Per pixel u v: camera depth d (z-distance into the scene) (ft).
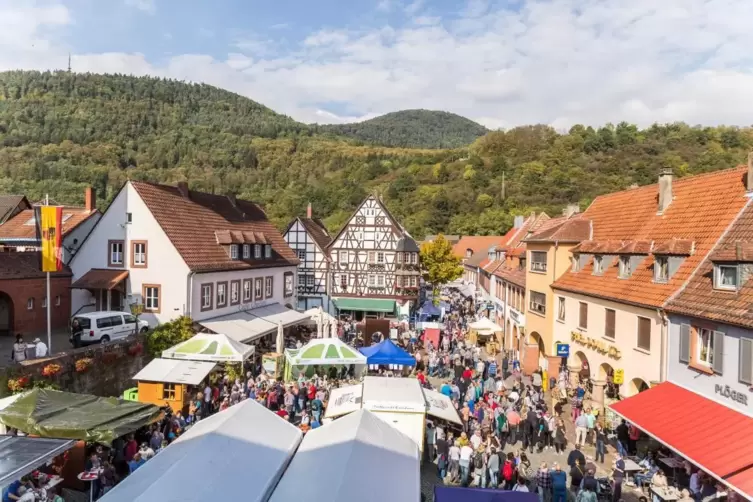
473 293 201.36
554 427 62.90
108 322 82.99
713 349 53.52
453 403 67.46
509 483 50.08
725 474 41.04
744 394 48.60
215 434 39.37
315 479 35.06
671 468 52.75
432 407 58.03
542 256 99.55
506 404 70.59
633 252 73.56
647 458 54.85
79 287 93.04
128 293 96.63
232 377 79.00
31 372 61.87
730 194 68.39
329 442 41.11
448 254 210.59
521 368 104.17
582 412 65.41
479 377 90.27
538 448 61.98
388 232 165.89
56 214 71.36
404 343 114.32
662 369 61.57
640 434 60.13
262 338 106.73
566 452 61.41
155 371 67.87
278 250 132.87
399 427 56.08
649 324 65.05
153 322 95.55
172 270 94.84
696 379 55.72
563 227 94.99
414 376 87.45
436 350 109.19
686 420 50.93
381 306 163.73
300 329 126.31
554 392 78.95
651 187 88.63
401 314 162.30
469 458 53.42
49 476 45.47
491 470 50.93
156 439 53.42
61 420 46.75
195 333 92.94
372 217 166.71
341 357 79.97
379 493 33.68
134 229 96.53
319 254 169.48
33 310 91.45
